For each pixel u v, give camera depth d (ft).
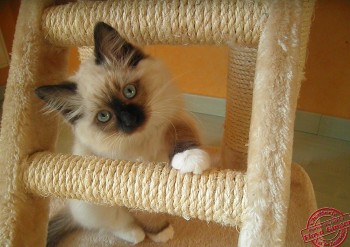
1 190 0.94
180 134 1.10
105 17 1.00
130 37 1.02
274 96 0.76
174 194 0.80
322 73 2.15
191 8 0.93
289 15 0.81
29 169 0.93
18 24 1.07
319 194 1.76
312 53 2.11
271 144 0.74
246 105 1.70
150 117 1.09
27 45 1.05
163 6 0.95
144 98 1.10
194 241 1.35
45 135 1.09
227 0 0.91
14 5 2.56
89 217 1.30
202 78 2.49
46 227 1.11
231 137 1.86
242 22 0.89
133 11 0.97
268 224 0.71
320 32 2.03
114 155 1.12
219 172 0.82
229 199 0.77
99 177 0.85
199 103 2.56
